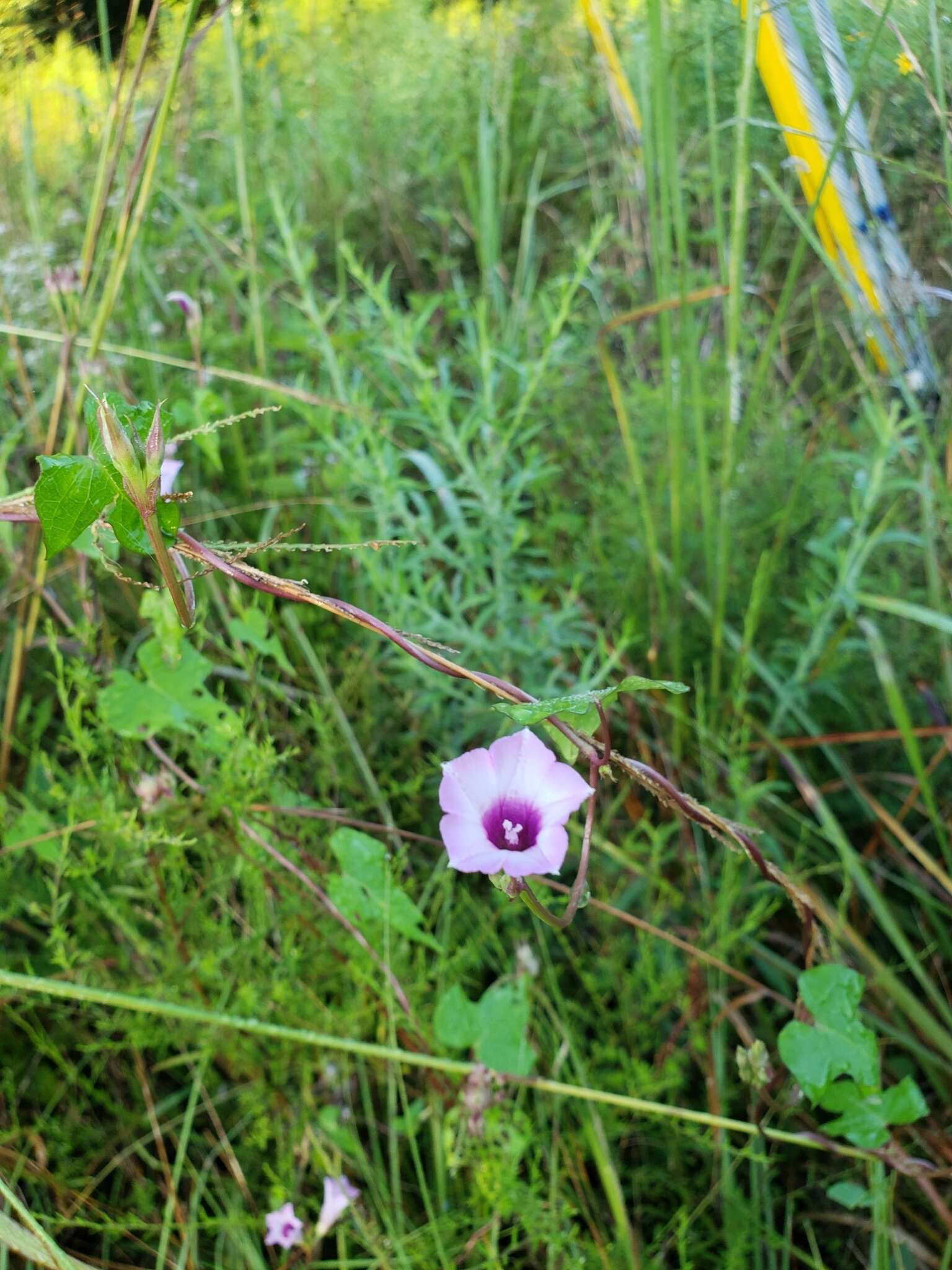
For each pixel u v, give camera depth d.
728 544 0.30
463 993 0.22
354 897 0.23
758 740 0.31
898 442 0.27
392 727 0.31
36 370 0.36
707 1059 0.25
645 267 0.41
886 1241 0.21
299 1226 0.22
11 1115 0.25
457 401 0.40
